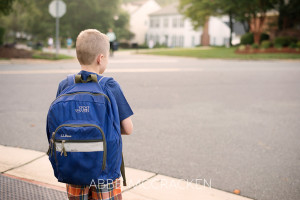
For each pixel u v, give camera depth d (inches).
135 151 173.5
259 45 1216.8
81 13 2143.2
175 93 342.0
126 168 149.3
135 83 392.5
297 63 774.5
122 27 2605.8
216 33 2158.0
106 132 64.0
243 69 597.0
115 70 509.0
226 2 1492.4
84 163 61.7
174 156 167.8
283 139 202.2
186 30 2378.2
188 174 145.9
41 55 684.7
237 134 210.2
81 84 66.4
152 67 585.9
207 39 2207.2
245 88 388.5
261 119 250.4
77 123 61.8
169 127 221.1
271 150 181.6
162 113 259.0
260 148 184.7
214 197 123.7
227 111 273.4
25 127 208.1
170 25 2556.6
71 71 474.0
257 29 1429.6
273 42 1205.1
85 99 63.4
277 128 226.5
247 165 159.2
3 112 243.6
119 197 70.5
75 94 64.2
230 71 557.0
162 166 153.9
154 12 2787.9
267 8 1286.9
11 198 114.3
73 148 61.4
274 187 135.9
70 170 62.4
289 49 1072.8
